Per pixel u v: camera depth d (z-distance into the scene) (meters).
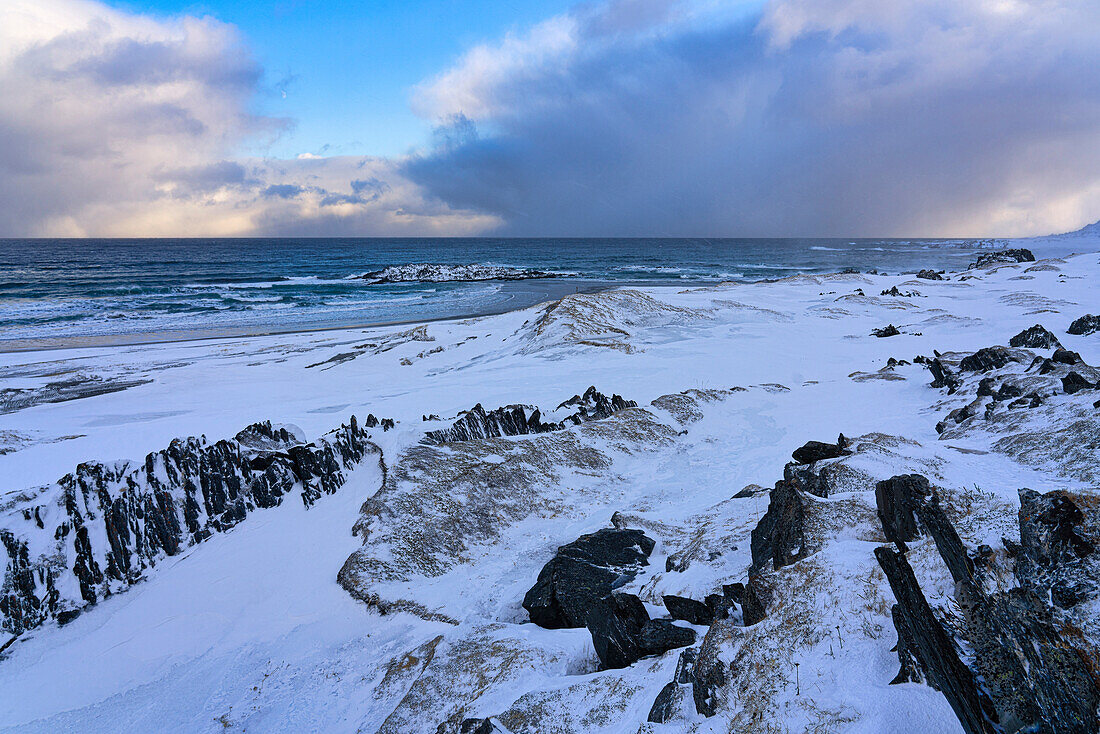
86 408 29.80
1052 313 43.94
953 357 29.28
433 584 12.96
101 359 41.03
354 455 17.67
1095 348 28.23
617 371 33.34
